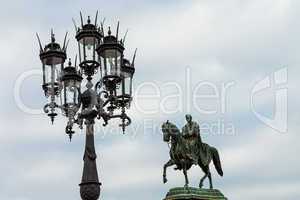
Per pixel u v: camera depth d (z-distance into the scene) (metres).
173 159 25.88
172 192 25.08
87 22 17.27
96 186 16.33
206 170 26.09
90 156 16.53
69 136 17.70
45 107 17.75
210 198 25.11
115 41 17.28
